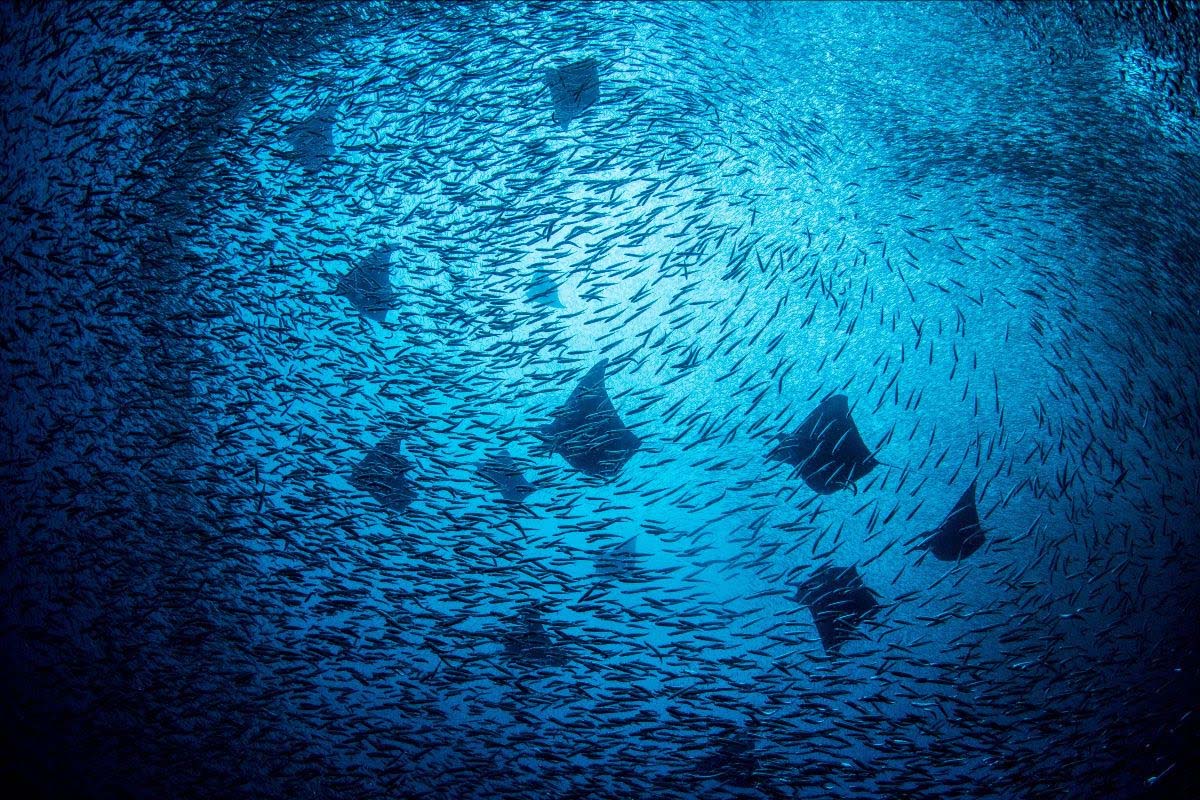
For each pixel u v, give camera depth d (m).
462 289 2.20
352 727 2.16
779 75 2.34
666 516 2.09
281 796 2.19
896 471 2.05
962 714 1.98
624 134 2.24
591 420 2.13
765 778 2.02
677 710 2.05
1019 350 2.09
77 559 2.27
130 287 2.29
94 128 2.36
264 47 2.35
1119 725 1.96
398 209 2.25
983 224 2.19
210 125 2.33
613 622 2.08
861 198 2.22
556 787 2.09
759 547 2.06
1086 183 2.21
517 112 2.26
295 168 2.29
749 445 2.09
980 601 2.00
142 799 2.26
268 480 2.21
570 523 2.11
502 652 2.11
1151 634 1.96
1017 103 2.32
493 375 2.17
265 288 2.26
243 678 2.20
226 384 2.24
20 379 2.31
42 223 2.36
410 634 2.14
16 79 2.38
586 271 2.18
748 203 2.22
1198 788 1.93
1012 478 2.03
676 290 2.17
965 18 2.39
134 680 2.24
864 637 2.02
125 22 2.38
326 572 2.18
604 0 2.35
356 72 2.32
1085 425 2.04
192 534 2.23
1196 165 2.22
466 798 2.13
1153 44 2.34
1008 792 1.98
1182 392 2.04
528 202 2.21
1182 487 2.00
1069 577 1.99
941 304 2.13
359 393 2.20
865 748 2.00
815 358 2.12
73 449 2.28
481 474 2.14
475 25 2.32
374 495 2.17
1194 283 2.10
